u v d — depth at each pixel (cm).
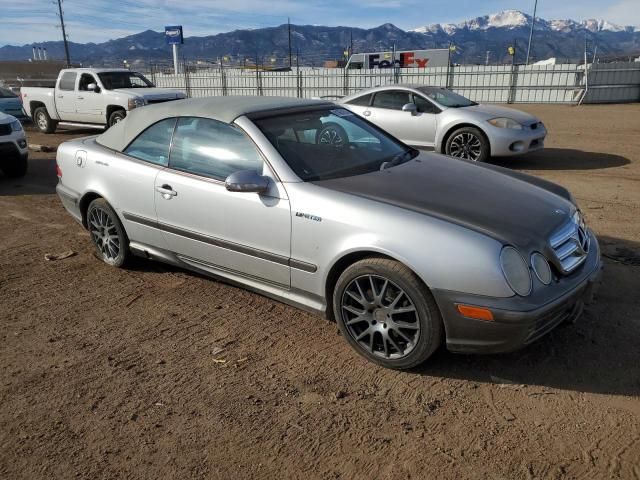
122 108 1363
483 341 297
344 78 2623
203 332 385
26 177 936
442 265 294
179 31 3688
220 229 391
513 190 362
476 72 2450
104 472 256
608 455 257
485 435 273
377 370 332
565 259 318
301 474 252
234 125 388
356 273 325
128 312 418
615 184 796
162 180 422
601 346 348
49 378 333
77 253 552
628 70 2300
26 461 265
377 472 252
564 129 1441
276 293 381
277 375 330
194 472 255
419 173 381
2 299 446
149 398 311
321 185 350
